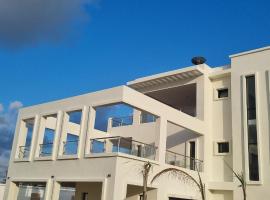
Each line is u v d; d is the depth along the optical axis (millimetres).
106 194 15820
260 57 21094
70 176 17891
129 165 16531
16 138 22641
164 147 18609
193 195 19797
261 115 20125
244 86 21234
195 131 21266
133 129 25719
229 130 21719
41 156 20359
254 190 19188
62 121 19797
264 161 19344
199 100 22750
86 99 18906
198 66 22750
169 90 24953
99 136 25750
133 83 25484
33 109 22250
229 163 21062
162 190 17891
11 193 21312
